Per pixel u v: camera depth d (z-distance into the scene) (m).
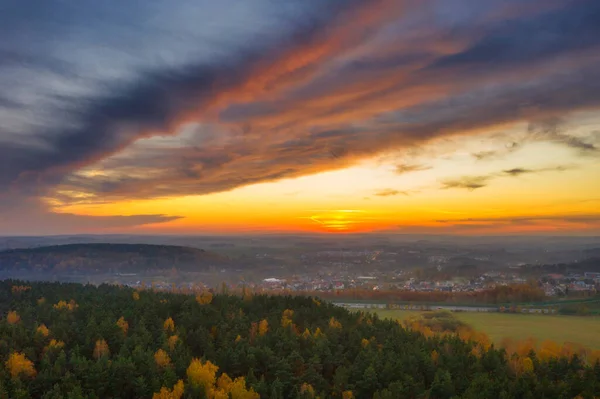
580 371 112.00
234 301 168.12
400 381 97.56
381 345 123.12
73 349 106.56
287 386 98.38
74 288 194.62
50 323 132.62
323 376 106.44
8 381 88.75
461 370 107.69
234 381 95.50
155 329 127.00
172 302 153.88
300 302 172.75
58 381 92.12
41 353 106.94
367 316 167.12
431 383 101.62
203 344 117.50
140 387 91.25
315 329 137.62
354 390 96.94
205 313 144.00
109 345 113.75
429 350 121.00
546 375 108.69
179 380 91.81
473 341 144.75
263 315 151.75
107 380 92.00
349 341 124.44
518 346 154.88
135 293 178.12
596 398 94.69
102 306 150.50
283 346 115.62
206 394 91.19
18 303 155.62
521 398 96.31
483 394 92.06
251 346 114.75
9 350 103.31
